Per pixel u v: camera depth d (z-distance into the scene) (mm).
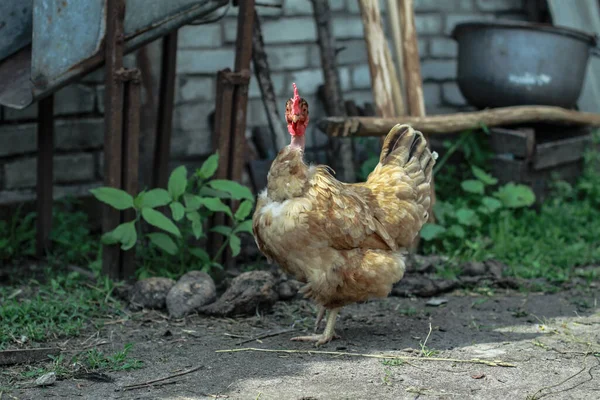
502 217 3035
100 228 3104
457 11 3646
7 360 2125
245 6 2633
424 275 2711
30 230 2936
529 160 3109
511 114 3055
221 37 3279
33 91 2457
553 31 3115
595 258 2895
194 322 2393
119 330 2336
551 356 2199
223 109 2670
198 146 3287
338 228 2164
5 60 2555
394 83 2881
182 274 2650
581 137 3307
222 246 2680
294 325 2393
